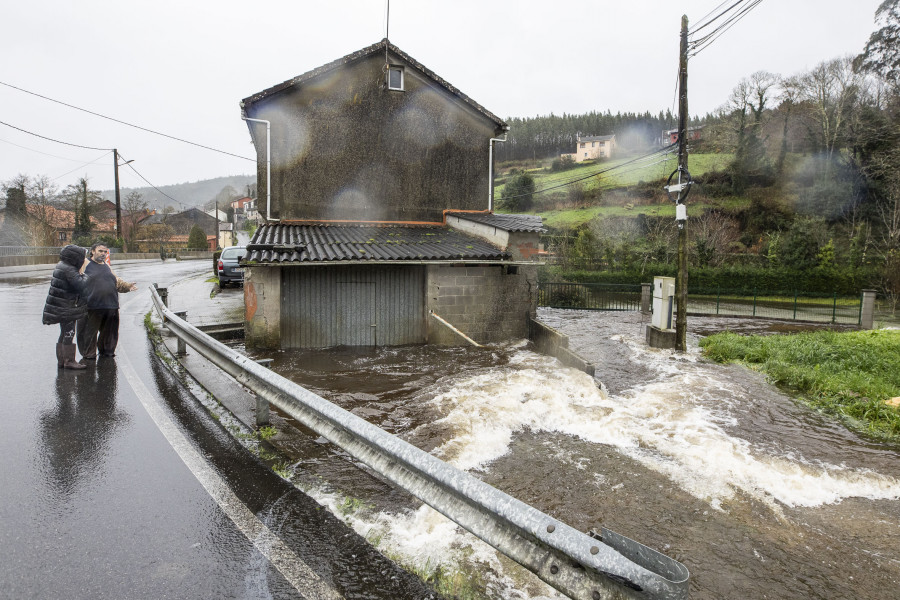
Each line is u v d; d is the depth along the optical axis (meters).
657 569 1.65
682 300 11.68
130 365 7.02
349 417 3.04
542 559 1.86
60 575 2.46
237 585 2.43
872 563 3.40
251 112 12.25
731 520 3.86
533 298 11.77
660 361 10.51
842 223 36.53
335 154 12.79
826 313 22.33
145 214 70.38
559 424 5.94
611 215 43.91
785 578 3.17
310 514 3.17
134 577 2.46
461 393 6.86
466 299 11.15
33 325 9.84
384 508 3.37
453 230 13.21
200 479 3.60
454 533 3.10
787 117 43.09
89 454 3.99
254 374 4.41
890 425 6.40
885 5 36.41
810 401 7.59
